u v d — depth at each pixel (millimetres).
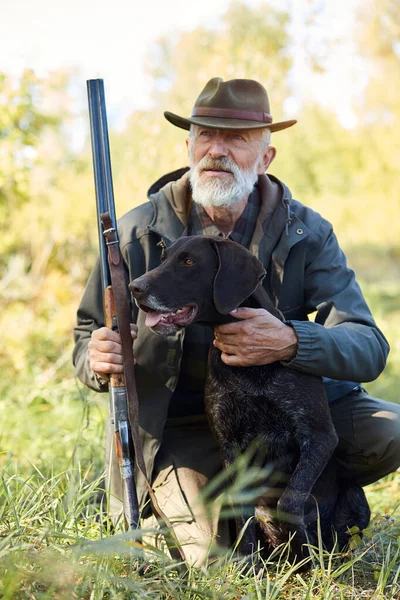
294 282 5285
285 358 4797
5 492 4785
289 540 4527
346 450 5281
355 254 29953
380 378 11328
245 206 5406
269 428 4938
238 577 4312
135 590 3789
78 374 5418
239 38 14336
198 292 4664
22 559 3812
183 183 5449
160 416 5152
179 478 5164
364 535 5066
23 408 8445
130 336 4688
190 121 5270
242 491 4816
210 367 5000
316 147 27625
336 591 4320
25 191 11203
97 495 5461
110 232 4836
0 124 10695
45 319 11328
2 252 12227
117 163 14422
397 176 26656
